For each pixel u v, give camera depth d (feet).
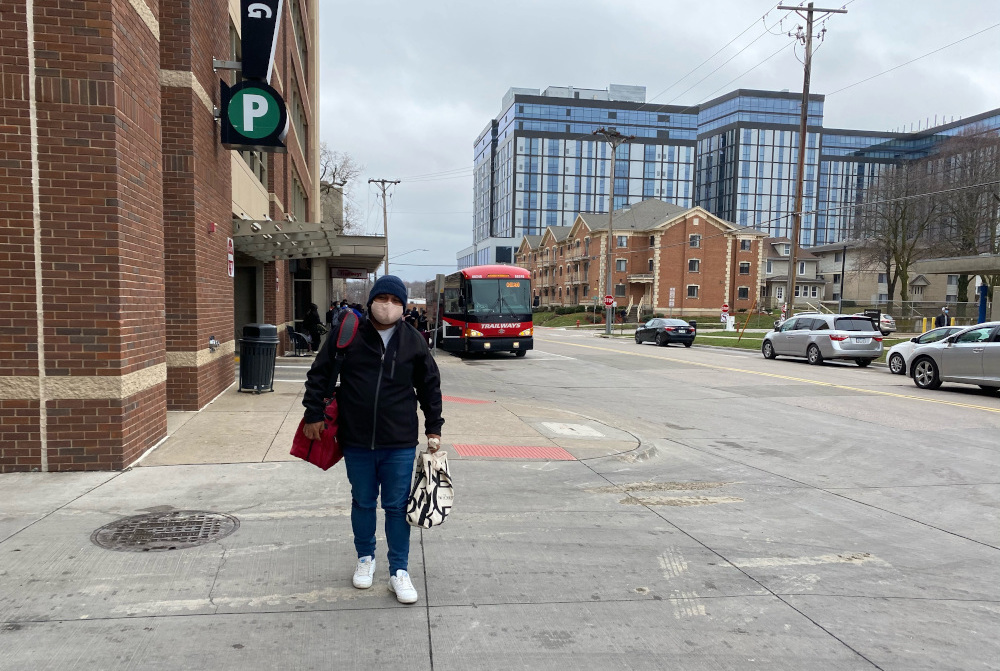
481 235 502.79
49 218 18.37
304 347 66.90
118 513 15.52
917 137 417.49
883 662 10.13
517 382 51.62
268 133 32.76
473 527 15.85
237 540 14.08
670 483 20.95
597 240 222.69
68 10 18.22
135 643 9.84
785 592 12.70
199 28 28.66
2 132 17.99
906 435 30.32
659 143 412.16
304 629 10.52
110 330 18.86
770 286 245.24
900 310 159.22
